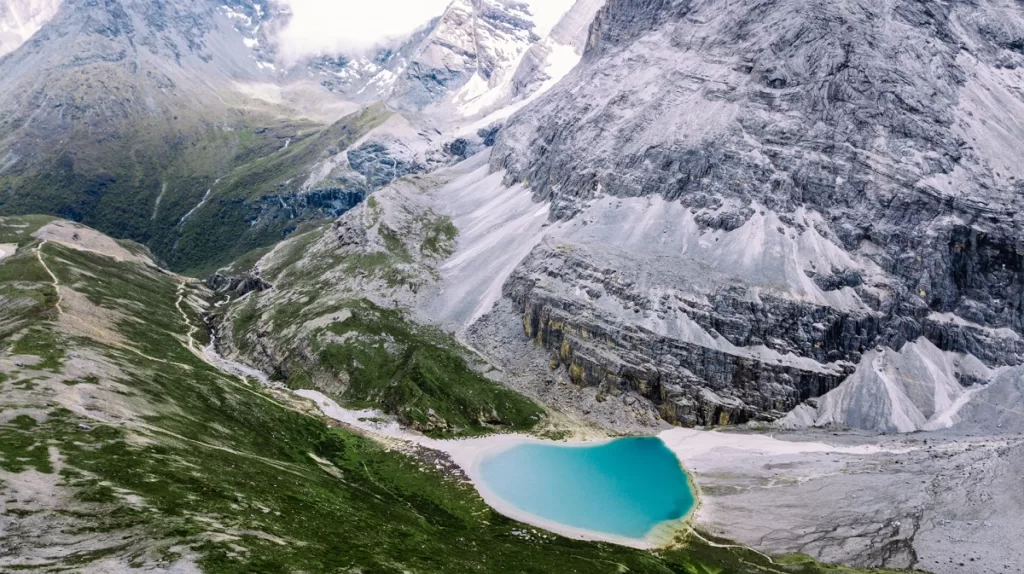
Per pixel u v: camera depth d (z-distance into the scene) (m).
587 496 161.75
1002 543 125.62
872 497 147.88
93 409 142.25
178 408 166.12
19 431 122.75
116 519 97.94
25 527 91.94
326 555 103.94
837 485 155.50
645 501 159.25
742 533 143.38
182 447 136.62
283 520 114.94
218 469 130.50
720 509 153.38
